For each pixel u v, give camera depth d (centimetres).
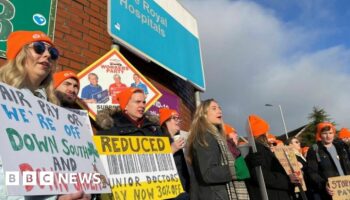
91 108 373
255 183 392
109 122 334
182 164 370
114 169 259
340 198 521
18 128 166
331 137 579
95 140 257
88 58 432
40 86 225
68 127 206
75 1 428
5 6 344
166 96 596
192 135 349
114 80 408
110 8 451
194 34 758
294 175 455
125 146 276
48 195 173
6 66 201
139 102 329
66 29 407
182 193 305
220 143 342
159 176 292
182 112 663
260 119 444
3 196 160
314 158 576
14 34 209
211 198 323
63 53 396
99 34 459
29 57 206
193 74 702
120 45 484
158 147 304
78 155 202
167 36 610
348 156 589
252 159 366
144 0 546
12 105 171
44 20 378
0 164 163
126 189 262
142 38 518
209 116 354
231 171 337
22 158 160
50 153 179
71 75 323
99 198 242
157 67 598
